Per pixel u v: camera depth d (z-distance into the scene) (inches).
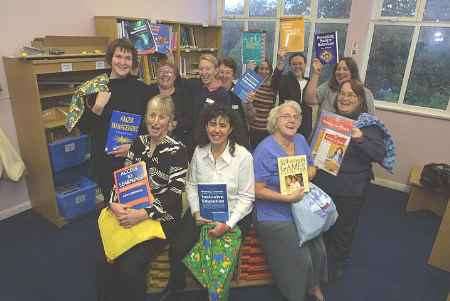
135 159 69.1
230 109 69.6
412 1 137.6
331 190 82.6
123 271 61.3
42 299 79.9
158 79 97.7
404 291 86.4
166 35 131.5
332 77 104.9
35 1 106.0
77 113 77.9
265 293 84.0
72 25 119.0
